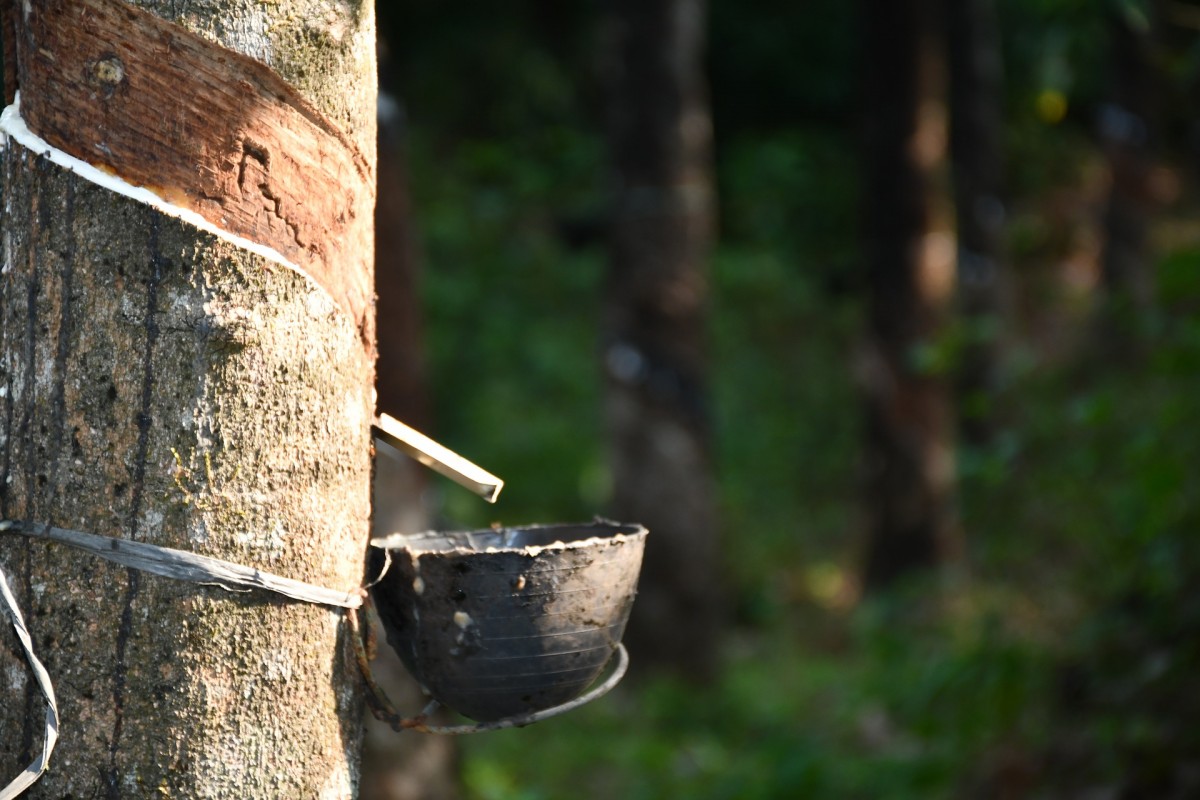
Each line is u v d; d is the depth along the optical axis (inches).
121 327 71.5
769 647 413.4
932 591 342.6
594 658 83.4
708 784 281.9
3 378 76.2
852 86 749.9
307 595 74.7
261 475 72.9
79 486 72.0
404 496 221.5
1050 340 559.2
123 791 71.4
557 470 503.2
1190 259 192.7
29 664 72.4
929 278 417.4
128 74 71.1
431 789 216.2
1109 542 212.5
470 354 550.0
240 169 72.0
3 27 79.4
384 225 244.8
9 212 76.3
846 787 249.0
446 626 80.7
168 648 71.5
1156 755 182.5
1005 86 737.6
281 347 73.3
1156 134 493.0
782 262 680.4
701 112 356.5
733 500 530.6
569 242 655.1
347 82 76.2
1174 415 185.2
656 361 351.6
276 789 74.2
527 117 701.3
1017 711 209.5
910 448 417.7
